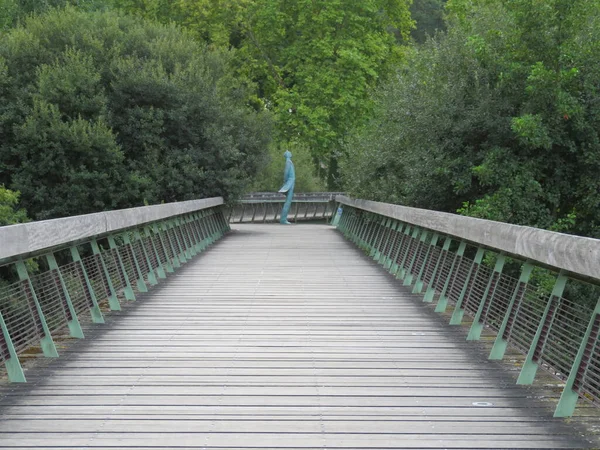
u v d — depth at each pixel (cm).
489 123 1138
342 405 457
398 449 381
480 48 1161
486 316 641
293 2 3138
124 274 872
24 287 560
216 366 554
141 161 1786
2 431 405
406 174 1375
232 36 3306
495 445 388
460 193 1230
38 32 1780
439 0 4297
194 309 816
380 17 3316
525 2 1098
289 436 399
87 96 1653
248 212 3098
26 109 1558
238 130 2114
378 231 1445
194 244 1520
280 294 934
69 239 634
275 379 518
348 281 1066
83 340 647
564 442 394
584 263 416
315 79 3070
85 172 1576
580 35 1145
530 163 1145
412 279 1039
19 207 1554
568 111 1080
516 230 545
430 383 511
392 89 1647
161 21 3075
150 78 1748
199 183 1894
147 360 571
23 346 533
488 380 521
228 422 422
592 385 423
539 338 510
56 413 438
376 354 599
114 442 388
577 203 1210
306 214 3403
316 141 3070
